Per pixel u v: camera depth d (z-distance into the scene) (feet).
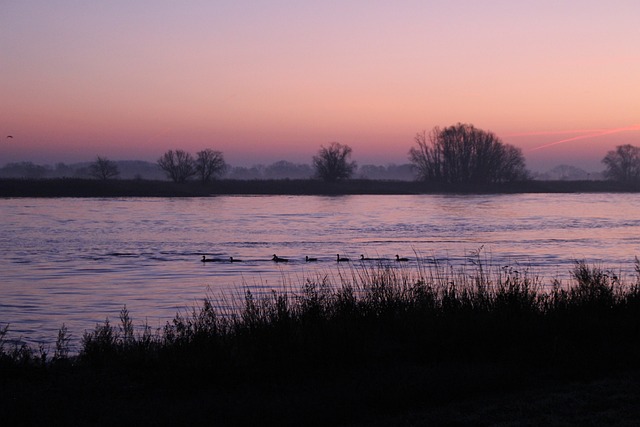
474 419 27.48
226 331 38.75
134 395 31.14
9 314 76.13
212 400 30.04
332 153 493.77
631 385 32.04
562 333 39.86
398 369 34.24
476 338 37.76
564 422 26.73
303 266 123.54
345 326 37.06
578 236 184.65
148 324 66.95
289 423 27.94
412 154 515.91
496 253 142.00
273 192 465.47
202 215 271.69
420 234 193.57
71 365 36.40
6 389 31.09
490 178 510.99
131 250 154.10
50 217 252.62
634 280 74.38
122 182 447.83
